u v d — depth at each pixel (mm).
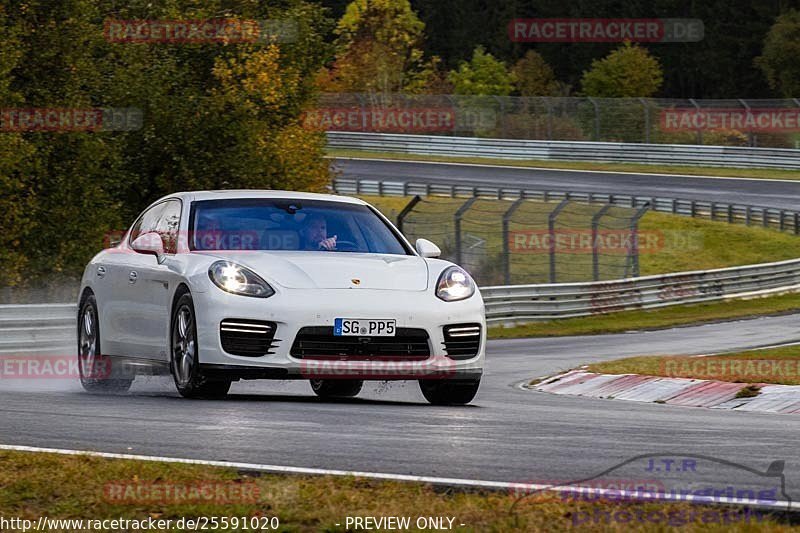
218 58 111500
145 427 21219
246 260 27312
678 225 147375
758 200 160250
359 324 26094
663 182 171875
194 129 107250
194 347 26719
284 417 23031
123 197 107938
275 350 25844
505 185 167750
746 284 115062
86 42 98062
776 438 21438
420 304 26781
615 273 126250
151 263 29391
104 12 108125
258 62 112000
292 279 26641
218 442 19406
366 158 196625
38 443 19188
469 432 21422
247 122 109062
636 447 19672
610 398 37906
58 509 14422
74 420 22234
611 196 152250
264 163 110750
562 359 57469
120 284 30578
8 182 86312
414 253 29938
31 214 89000
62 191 93812
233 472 16391
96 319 31984
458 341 27172
